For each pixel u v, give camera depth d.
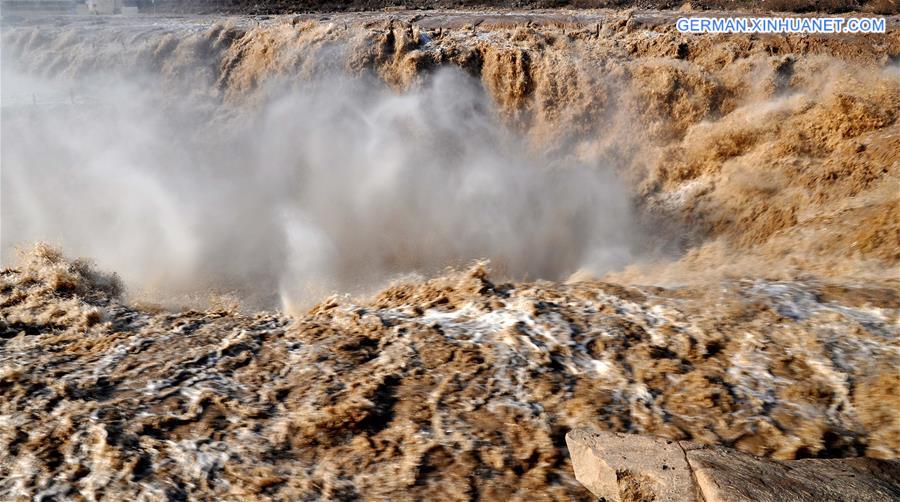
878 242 7.86
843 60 15.47
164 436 5.17
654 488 4.22
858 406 5.20
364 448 5.03
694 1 25.19
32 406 5.53
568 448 4.79
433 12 24.98
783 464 4.34
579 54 16.58
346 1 27.73
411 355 6.14
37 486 4.67
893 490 4.03
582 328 6.39
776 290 6.95
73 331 7.04
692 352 5.96
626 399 5.41
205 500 4.56
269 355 6.33
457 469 4.79
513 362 5.94
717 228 10.60
